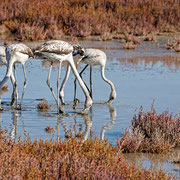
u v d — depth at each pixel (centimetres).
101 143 2105
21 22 7844
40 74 4869
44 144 2044
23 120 3028
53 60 3275
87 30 7788
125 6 9344
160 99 3797
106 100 3778
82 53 3659
